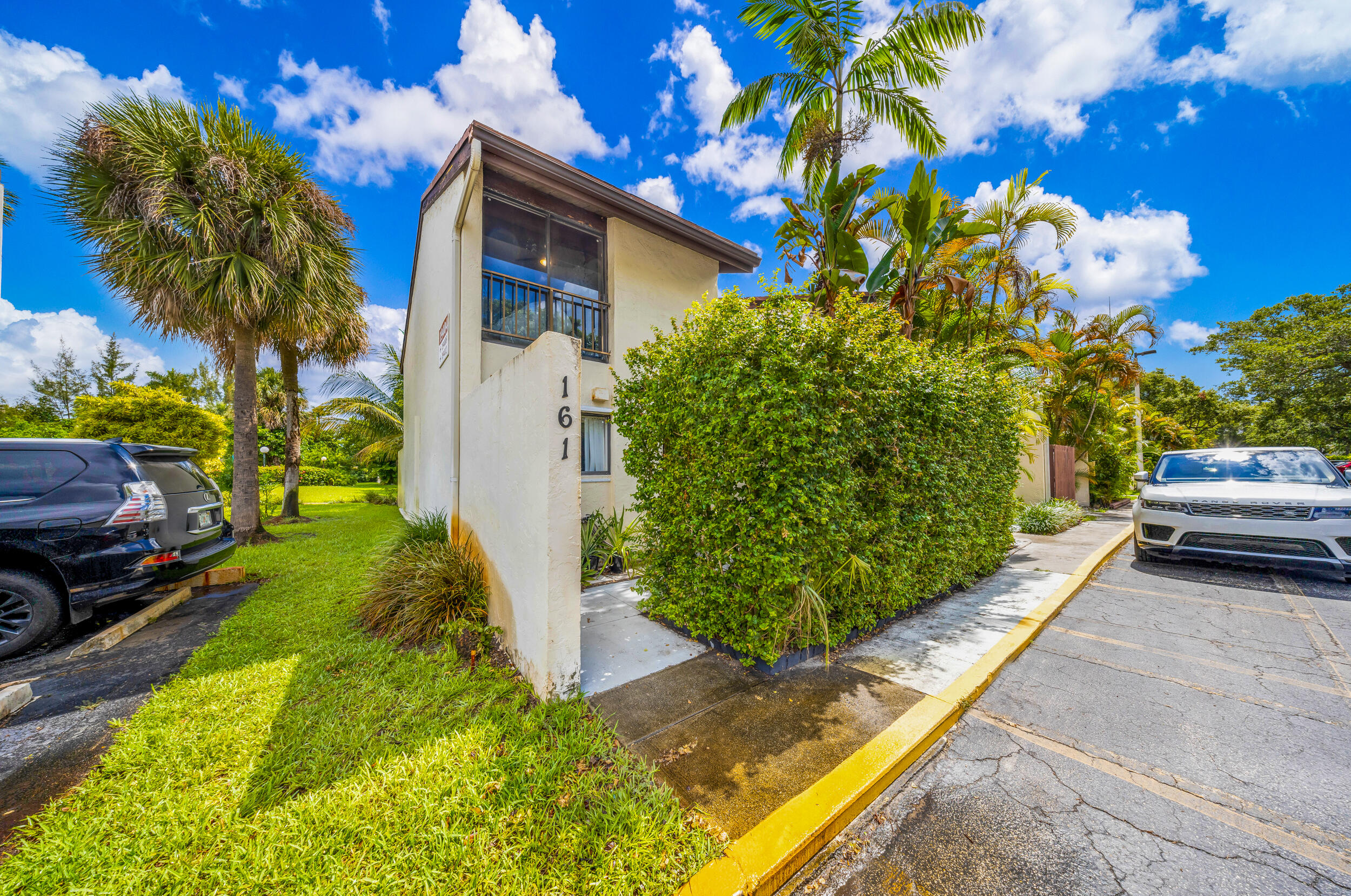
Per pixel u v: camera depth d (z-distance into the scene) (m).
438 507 6.54
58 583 3.61
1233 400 26.50
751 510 3.21
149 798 2.01
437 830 1.82
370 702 2.74
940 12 6.49
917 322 10.33
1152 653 3.65
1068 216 8.46
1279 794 2.15
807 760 2.33
